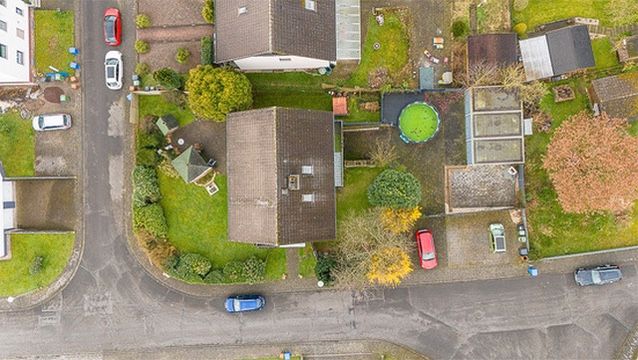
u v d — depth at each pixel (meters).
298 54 33.59
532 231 39.16
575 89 38.81
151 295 39.94
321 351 39.97
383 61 38.81
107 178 39.56
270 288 39.97
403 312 39.84
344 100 38.12
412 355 39.81
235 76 34.94
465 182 39.28
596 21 38.66
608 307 39.59
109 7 39.22
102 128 39.47
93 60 39.44
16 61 37.41
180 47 39.03
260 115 33.53
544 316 39.62
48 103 39.50
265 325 39.97
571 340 39.62
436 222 39.41
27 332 40.22
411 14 38.78
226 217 39.22
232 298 39.00
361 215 37.56
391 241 35.53
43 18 39.25
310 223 34.31
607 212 38.38
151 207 38.31
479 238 39.44
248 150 34.41
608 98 37.19
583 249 39.16
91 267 39.91
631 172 34.31
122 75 39.06
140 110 39.16
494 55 37.25
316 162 34.75
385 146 38.84
